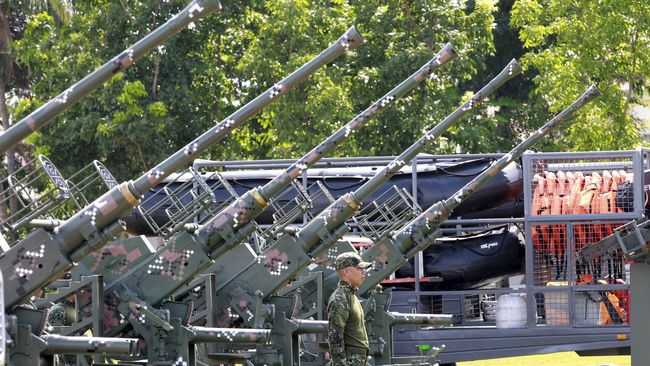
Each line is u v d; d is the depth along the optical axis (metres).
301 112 73.50
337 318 30.08
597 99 71.00
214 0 22.23
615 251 43.88
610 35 70.38
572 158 44.28
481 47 81.69
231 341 31.31
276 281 36.06
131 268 32.31
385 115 75.44
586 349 43.66
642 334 35.84
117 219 26.31
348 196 36.34
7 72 86.19
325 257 41.09
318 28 78.50
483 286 47.69
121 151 79.19
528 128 94.88
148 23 79.75
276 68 76.12
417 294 45.78
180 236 32.19
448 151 75.94
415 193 46.41
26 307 25.41
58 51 80.88
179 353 31.11
